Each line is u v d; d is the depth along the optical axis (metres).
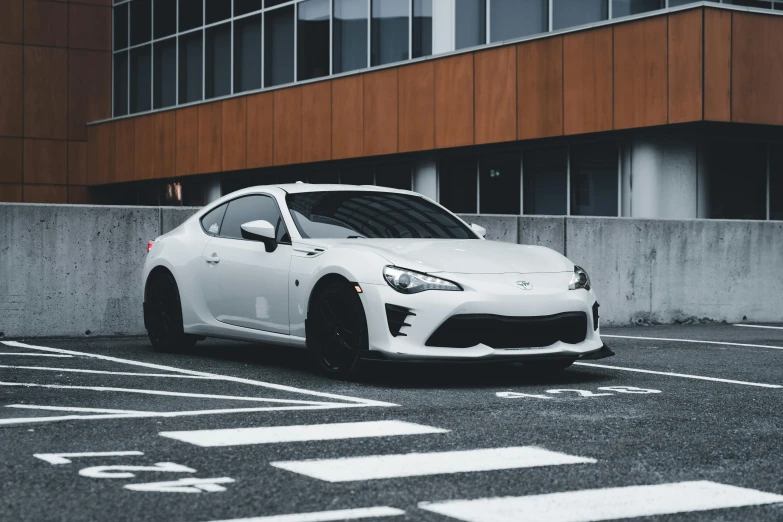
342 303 7.53
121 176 28.03
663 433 5.54
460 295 7.11
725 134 17.48
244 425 5.68
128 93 28.86
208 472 4.50
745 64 16.19
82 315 11.25
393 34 20.86
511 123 18.45
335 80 21.84
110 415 6.01
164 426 5.64
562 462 4.77
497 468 4.62
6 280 10.95
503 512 3.87
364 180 22.22
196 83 26.31
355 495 4.11
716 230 13.73
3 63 28.14
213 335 8.87
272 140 23.44
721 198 17.50
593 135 17.59
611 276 13.12
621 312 13.17
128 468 4.57
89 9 29.16
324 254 7.74
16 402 6.52
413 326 7.11
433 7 20.03
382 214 8.55
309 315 7.77
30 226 11.03
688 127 16.62
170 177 26.45
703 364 8.85
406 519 3.77
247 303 8.42
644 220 13.33
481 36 19.31
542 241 12.77
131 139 27.69
